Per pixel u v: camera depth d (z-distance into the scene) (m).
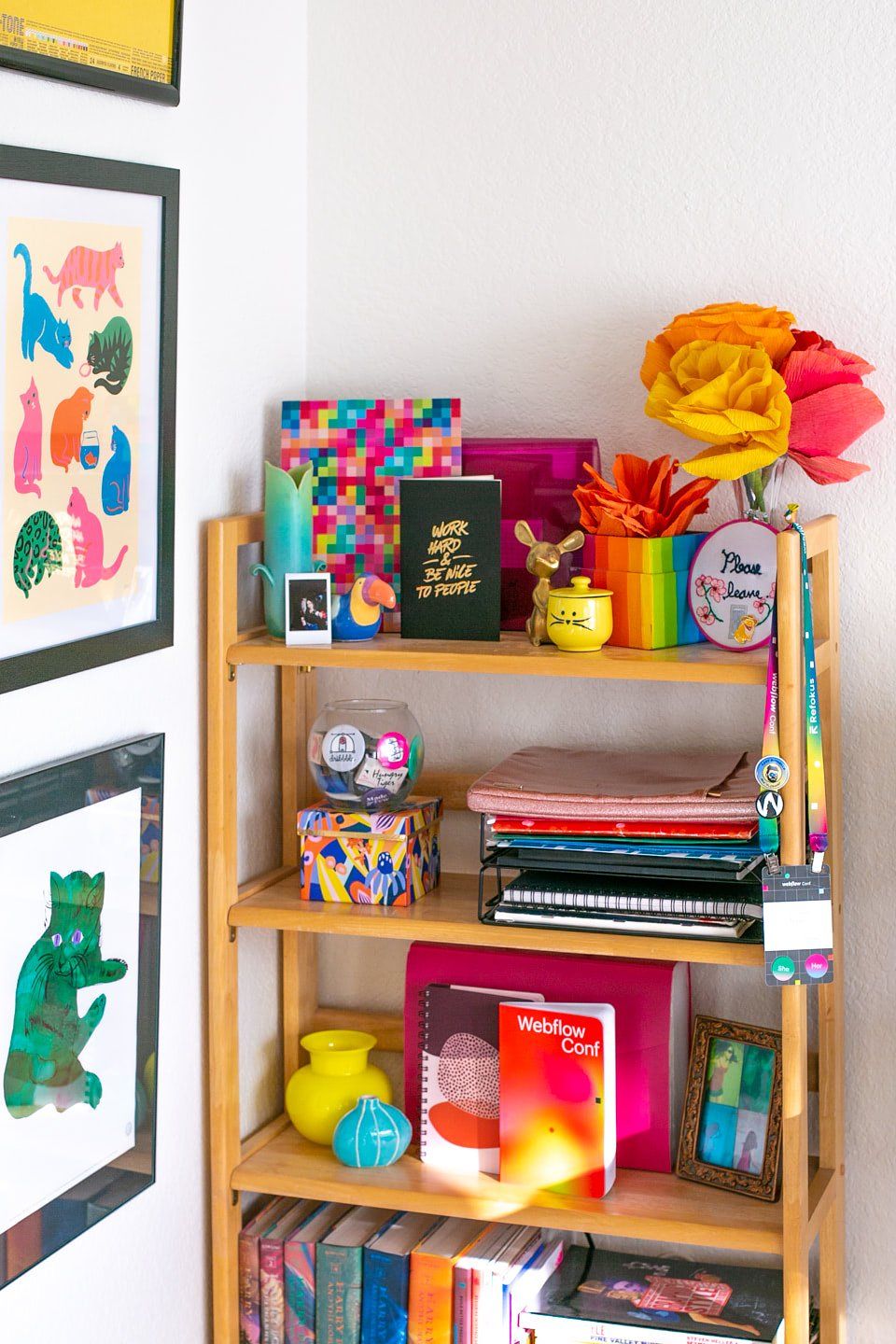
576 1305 1.79
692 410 1.65
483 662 1.67
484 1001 1.81
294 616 1.76
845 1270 1.91
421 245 1.98
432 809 1.90
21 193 1.41
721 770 1.78
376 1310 1.82
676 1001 1.82
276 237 1.95
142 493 1.64
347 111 1.99
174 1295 1.82
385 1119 1.83
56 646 1.50
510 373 1.96
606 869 1.70
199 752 1.83
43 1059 1.51
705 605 1.68
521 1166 1.76
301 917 1.79
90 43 1.49
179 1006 1.81
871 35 1.78
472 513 1.75
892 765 1.84
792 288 1.83
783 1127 1.62
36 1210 1.52
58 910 1.52
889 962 1.86
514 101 1.92
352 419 1.88
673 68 1.85
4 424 1.41
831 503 1.84
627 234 1.89
